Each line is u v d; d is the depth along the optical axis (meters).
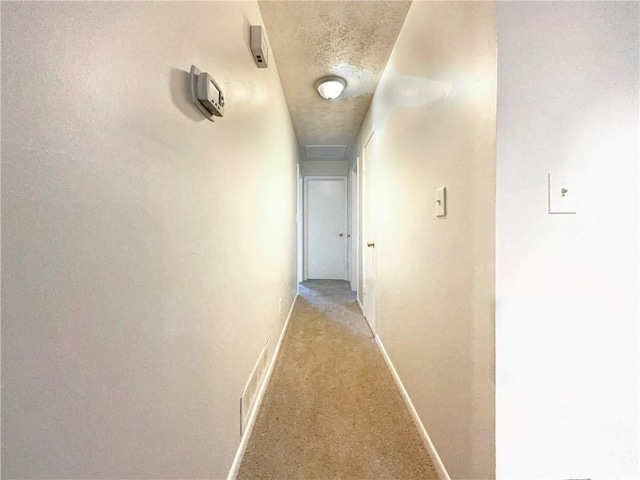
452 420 1.04
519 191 0.77
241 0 1.21
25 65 0.35
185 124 0.74
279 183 2.31
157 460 0.61
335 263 5.34
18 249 0.34
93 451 0.45
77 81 0.42
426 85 1.27
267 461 1.20
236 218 1.16
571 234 0.79
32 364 0.36
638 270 0.80
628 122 0.80
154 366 0.60
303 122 3.26
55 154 0.38
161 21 0.63
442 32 1.09
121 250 0.51
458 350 0.99
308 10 1.52
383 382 1.81
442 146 1.10
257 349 1.54
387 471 1.16
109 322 0.48
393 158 1.87
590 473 0.81
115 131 0.49
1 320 0.32
